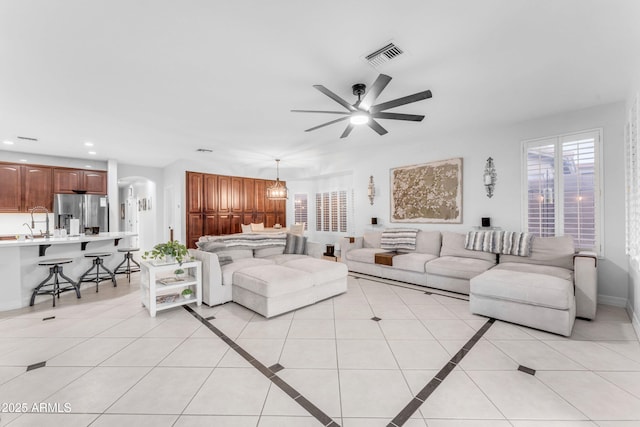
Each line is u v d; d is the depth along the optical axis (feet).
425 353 7.78
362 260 17.21
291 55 8.05
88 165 21.71
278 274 11.12
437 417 5.38
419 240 16.52
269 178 28.02
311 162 24.38
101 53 7.86
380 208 19.92
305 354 7.75
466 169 15.67
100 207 21.26
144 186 29.30
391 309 11.20
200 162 23.38
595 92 10.60
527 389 6.19
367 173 20.57
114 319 10.30
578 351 7.82
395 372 6.88
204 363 7.30
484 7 6.18
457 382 6.47
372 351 7.90
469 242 14.38
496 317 10.02
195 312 11.00
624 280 11.25
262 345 8.27
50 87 9.80
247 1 5.96
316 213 27.63
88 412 5.54
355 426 5.17
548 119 13.08
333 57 8.16
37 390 6.21
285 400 5.89
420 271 14.51
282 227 27.37
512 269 11.91
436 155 16.89
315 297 11.84
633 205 9.05
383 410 5.58
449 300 12.30
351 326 9.59
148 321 10.11
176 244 11.48
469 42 7.48
